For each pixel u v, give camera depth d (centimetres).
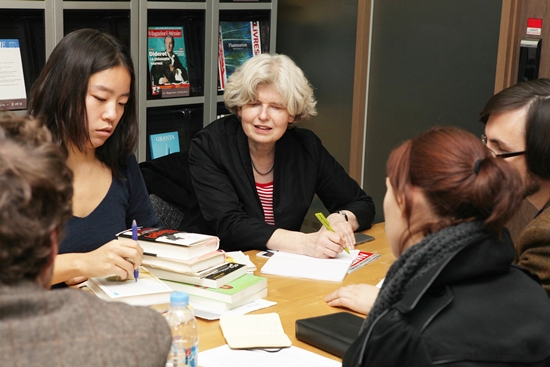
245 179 244
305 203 251
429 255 102
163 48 338
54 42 285
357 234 248
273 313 166
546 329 101
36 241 78
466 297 101
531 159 159
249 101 234
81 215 196
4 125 82
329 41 371
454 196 100
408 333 96
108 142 201
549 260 144
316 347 150
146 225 217
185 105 362
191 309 140
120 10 314
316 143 262
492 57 307
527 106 162
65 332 77
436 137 106
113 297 156
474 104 317
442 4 321
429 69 331
